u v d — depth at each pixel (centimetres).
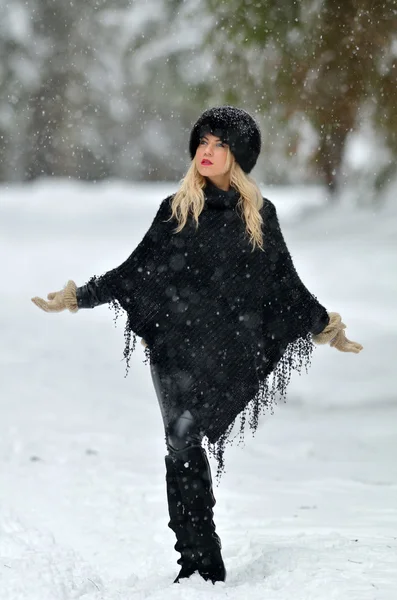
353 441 1841
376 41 2227
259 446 1783
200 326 931
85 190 8456
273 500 1387
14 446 1662
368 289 4197
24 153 9538
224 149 941
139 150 10156
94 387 2305
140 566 1043
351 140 3419
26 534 1033
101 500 1329
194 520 925
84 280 4444
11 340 2970
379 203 5403
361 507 1339
